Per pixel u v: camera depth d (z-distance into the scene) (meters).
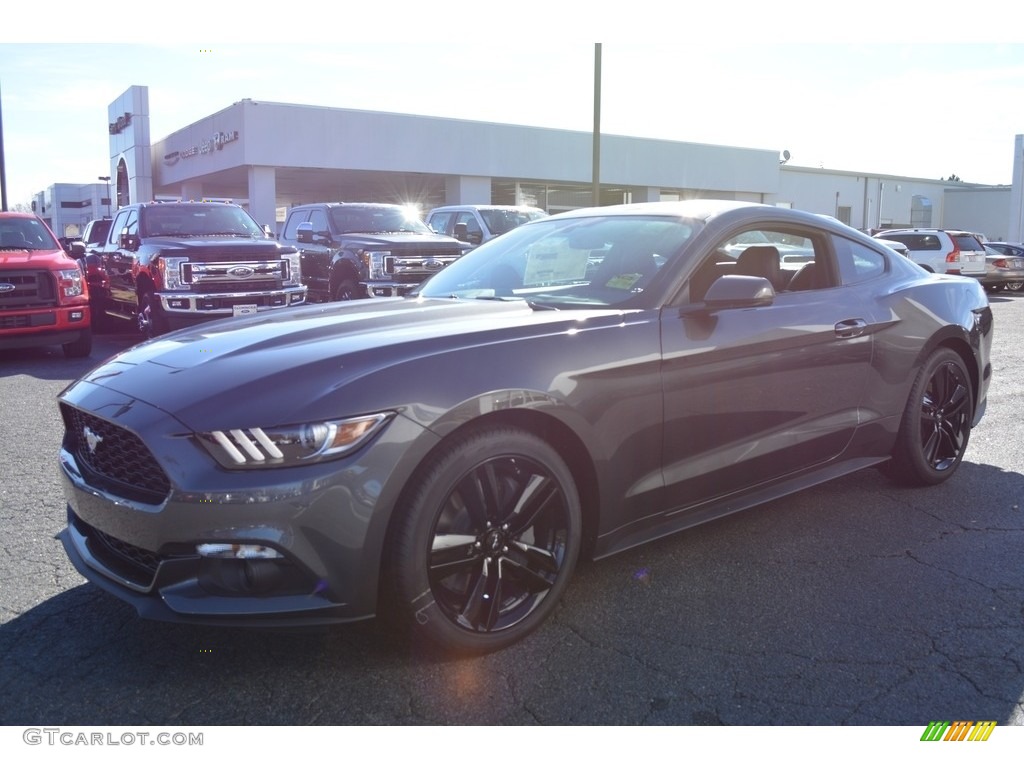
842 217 50.41
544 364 2.86
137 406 2.60
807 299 3.79
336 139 30.78
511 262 3.99
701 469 3.34
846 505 4.26
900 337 4.12
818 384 3.75
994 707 2.50
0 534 3.89
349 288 12.06
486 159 34.34
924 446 4.42
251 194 29.81
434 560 2.64
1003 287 24.56
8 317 9.08
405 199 45.94
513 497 2.82
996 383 7.77
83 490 2.75
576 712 2.47
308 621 2.50
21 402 7.08
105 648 2.85
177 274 10.05
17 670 2.71
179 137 36.28
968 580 3.37
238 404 2.49
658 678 2.65
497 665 2.74
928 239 21.97
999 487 4.55
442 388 2.63
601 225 3.90
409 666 2.73
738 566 3.50
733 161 42.19
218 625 2.46
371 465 2.48
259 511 2.39
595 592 3.26
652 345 3.14
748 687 2.60
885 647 2.84
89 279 12.66
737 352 3.38
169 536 2.45
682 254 3.42
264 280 10.57
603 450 3.00
